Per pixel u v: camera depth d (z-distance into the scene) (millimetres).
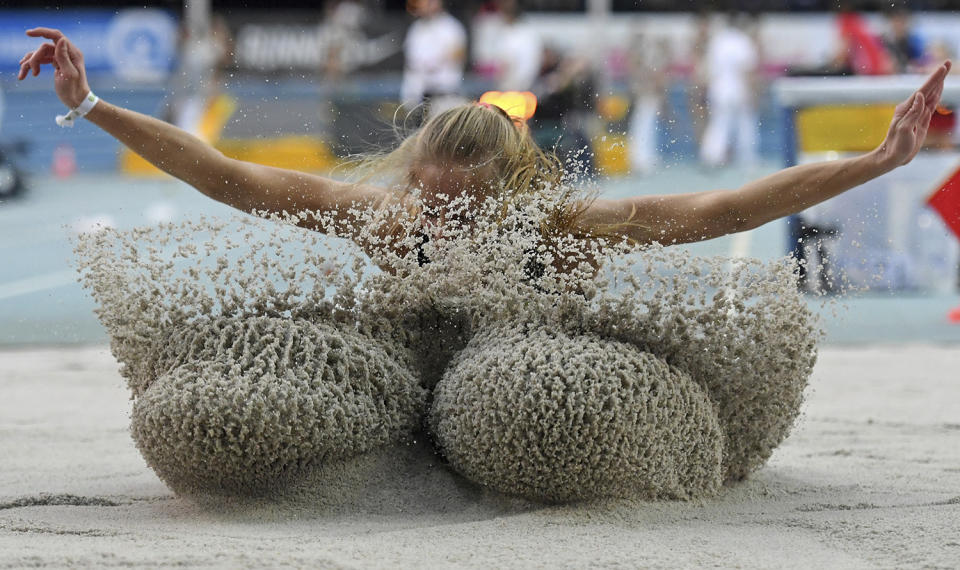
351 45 25203
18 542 3318
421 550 3203
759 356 3814
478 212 3979
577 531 3412
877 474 4488
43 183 23312
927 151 11633
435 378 3965
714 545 3301
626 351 3631
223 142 24719
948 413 6316
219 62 25312
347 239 4027
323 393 3596
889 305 11680
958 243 11812
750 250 13336
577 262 3992
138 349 3828
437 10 22984
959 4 23062
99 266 3873
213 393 3514
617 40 25828
